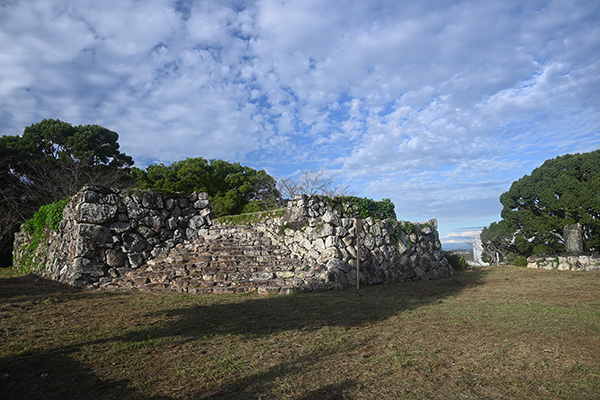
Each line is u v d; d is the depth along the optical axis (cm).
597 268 1798
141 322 684
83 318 714
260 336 598
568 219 2645
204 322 690
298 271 1223
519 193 3005
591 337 602
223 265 1220
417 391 389
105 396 370
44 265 1476
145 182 2944
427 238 1844
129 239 1275
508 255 3033
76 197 1277
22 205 2517
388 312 815
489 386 405
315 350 526
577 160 2733
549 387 404
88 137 2767
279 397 371
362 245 1467
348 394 380
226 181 3125
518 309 848
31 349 513
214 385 399
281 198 3081
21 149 2633
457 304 922
